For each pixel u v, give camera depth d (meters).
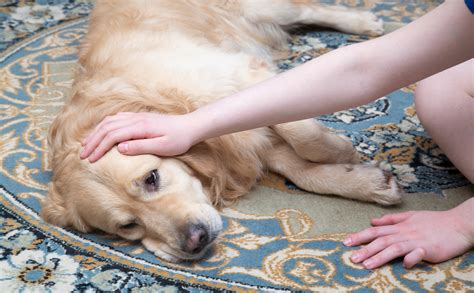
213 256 1.52
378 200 1.62
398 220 1.50
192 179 1.64
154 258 1.55
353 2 2.81
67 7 2.98
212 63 1.82
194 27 2.14
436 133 1.65
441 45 1.16
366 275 1.41
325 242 1.52
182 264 1.52
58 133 1.72
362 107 2.08
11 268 1.49
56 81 2.32
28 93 2.25
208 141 1.67
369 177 1.63
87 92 1.76
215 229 1.54
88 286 1.43
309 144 1.69
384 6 2.76
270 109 1.34
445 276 1.39
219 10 2.38
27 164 1.88
